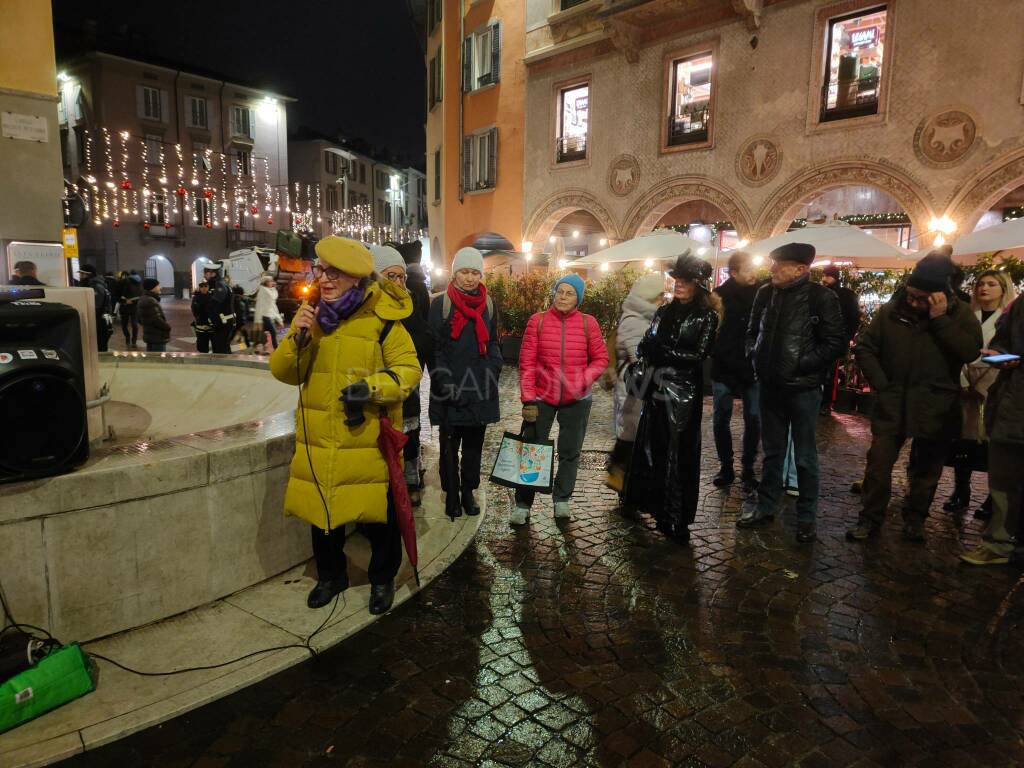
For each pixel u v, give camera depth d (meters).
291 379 3.04
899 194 11.65
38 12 4.38
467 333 4.41
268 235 45.97
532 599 3.56
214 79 41.69
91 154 37.81
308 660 2.94
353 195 60.56
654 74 14.88
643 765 2.31
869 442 7.43
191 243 42.12
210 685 2.69
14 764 2.23
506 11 18.05
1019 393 3.80
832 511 5.02
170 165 40.66
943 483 5.78
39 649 2.58
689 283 4.23
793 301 4.30
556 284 4.56
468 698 2.69
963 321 4.02
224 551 3.37
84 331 3.89
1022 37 10.17
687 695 2.72
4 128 4.34
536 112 17.59
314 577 3.67
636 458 4.49
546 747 2.40
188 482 3.16
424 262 24.70
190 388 6.08
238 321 15.84
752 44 13.18
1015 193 12.81
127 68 38.25
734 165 13.73
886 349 4.29
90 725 2.44
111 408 5.61
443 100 20.83
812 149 12.59
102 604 2.96
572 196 16.95
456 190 20.67
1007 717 2.59
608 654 3.03
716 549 4.27
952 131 10.93
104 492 2.89
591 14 15.95
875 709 2.63
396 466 3.11
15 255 4.42
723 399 5.55
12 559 2.70
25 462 2.66
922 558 4.14
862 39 12.02
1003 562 4.02
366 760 2.33
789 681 2.82
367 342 3.00
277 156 46.19
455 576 3.83
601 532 4.55
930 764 2.32
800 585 3.75
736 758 2.35
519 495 4.66
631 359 4.83
